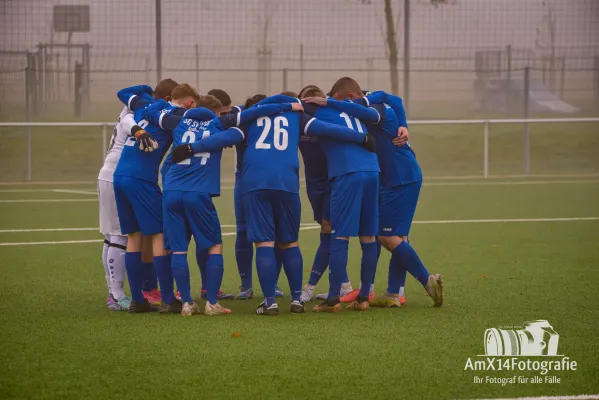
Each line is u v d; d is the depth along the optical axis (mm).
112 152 14180
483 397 9180
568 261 18922
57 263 18891
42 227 25734
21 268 18188
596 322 12719
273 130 13375
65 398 9109
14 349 11086
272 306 13383
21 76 53594
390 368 10195
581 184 40312
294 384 9555
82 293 15438
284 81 48375
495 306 14023
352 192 13367
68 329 12281
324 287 16547
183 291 13406
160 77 46094
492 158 50719
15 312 13602
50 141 49906
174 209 13250
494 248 21062
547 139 53781
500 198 34188
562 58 53312
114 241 13977
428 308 13969
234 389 9383
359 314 13477
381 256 20375
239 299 15211
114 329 12266
